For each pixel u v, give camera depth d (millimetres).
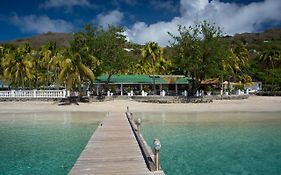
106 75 67375
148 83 62625
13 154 17500
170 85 72625
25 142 21047
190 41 55625
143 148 15219
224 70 60781
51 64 65938
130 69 84438
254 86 93625
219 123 30531
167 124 29703
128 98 53281
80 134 24250
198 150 18250
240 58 81938
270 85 86562
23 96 51344
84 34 57219
